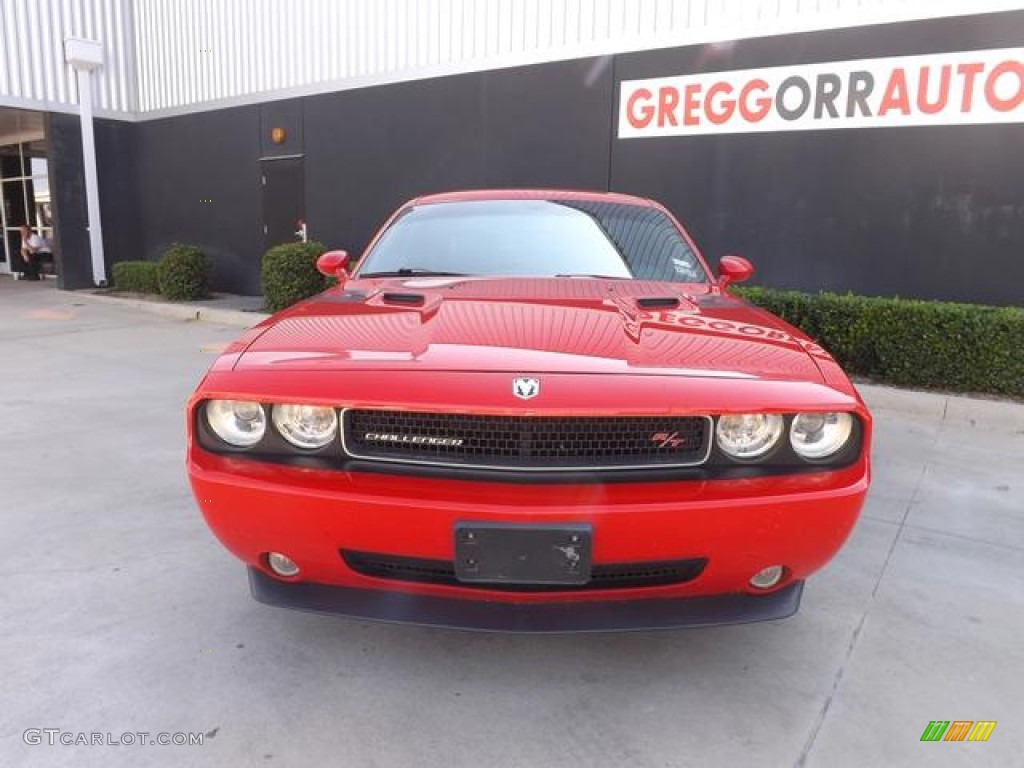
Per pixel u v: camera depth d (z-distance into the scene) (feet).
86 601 9.12
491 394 6.47
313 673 7.75
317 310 8.81
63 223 47.01
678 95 28.17
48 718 6.96
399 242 11.59
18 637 8.30
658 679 7.79
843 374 7.32
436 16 34.17
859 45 24.50
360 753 6.59
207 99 43.93
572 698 7.44
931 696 7.56
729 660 8.15
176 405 19.19
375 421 6.72
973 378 20.18
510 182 32.86
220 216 44.37
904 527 11.90
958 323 20.16
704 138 27.89
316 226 39.91
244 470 6.84
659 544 6.49
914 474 14.52
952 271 24.08
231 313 36.24
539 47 31.40
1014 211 22.85
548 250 11.10
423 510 6.41
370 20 36.29
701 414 6.49
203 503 6.93
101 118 47.14
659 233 11.89
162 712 7.09
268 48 40.42
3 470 13.91
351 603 7.10
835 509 6.66
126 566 10.06
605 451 6.61
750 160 27.07
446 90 34.14
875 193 24.95
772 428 6.65
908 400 19.86
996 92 22.59
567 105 30.89
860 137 24.94
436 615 6.90
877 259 25.26
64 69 45.85
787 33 25.70
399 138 35.96
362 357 7.06
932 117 23.66
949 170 23.66
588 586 6.77
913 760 6.62
